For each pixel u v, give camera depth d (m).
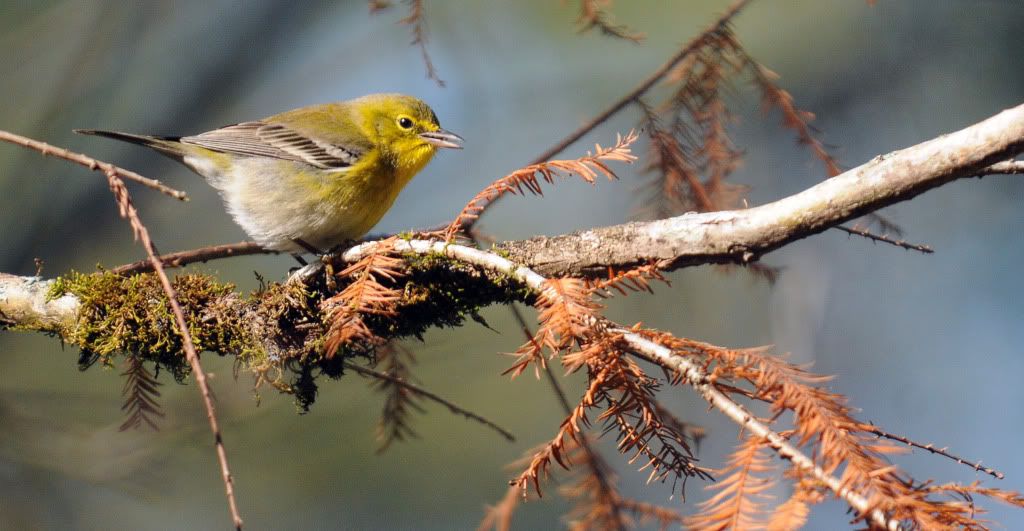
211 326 7.12
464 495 13.27
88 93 15.85
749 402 13.78
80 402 11.66
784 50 15.58
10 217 14.59
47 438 10.74
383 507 13.07
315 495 12.96
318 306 7.02
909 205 15.28
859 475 3.95
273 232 9.90
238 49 16.42
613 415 4.94
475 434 13.42
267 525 12.73
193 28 16.38
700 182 8.03
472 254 6.26
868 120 15.44
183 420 10.81
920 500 3.84
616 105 7.86
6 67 15.87
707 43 7.51
